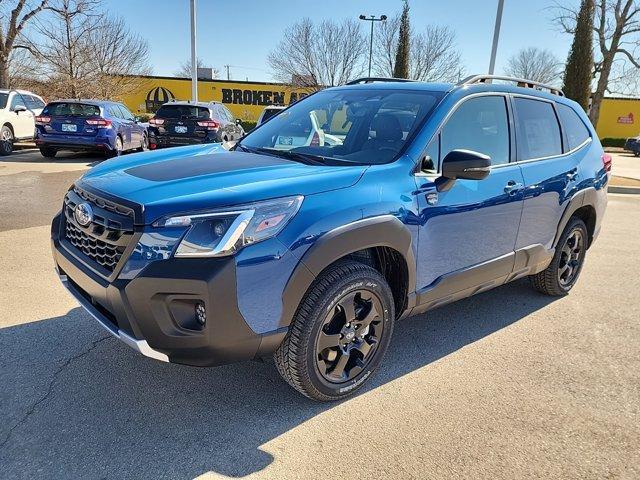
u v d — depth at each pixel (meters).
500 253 3.69
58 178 10.20
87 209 2.63
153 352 2.41
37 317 3.79
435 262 3.19
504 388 3.16
